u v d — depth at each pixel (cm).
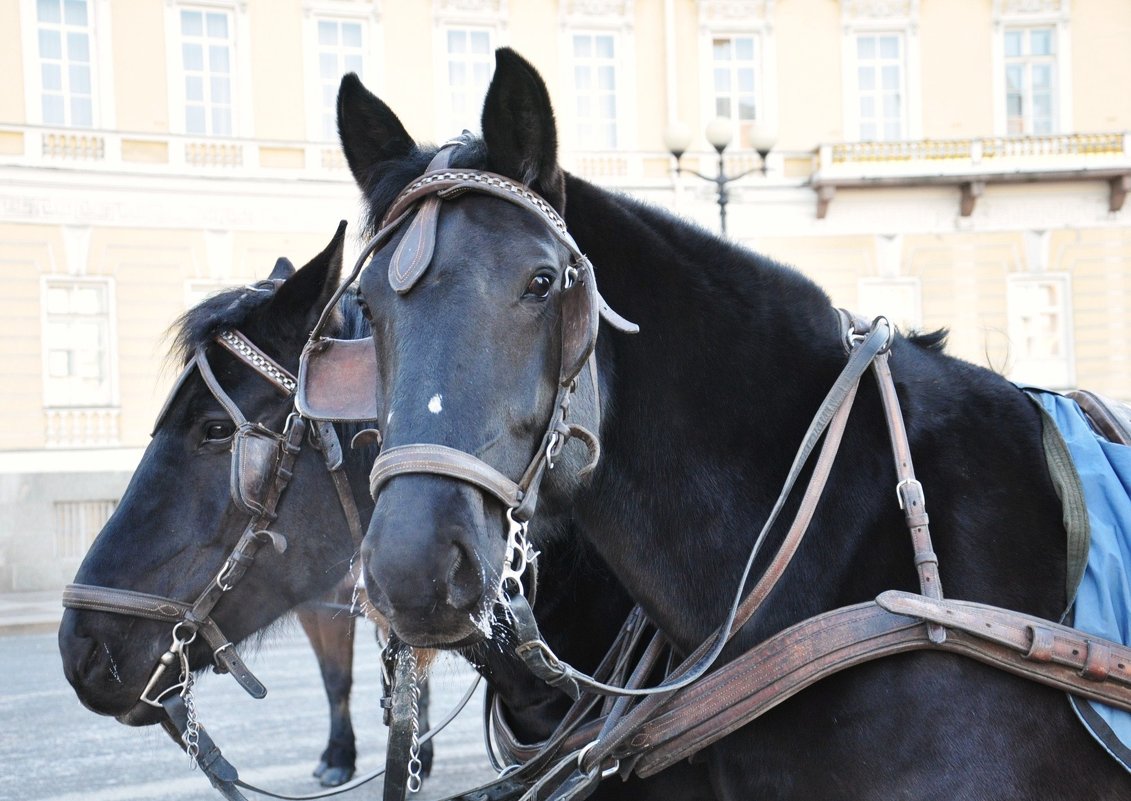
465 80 2166
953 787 225
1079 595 239
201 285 2003
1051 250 2234
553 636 330
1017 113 2284
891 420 251
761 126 1518
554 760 303
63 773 671
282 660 1097
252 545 343
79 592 334
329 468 347
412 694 311
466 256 213
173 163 1988
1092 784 232
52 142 1917
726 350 256
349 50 2112
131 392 1952
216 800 604
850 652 230
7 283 1886
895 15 2258
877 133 2267
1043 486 253
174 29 2014
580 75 2202
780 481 253
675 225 269
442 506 196
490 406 204
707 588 251
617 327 227
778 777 240
